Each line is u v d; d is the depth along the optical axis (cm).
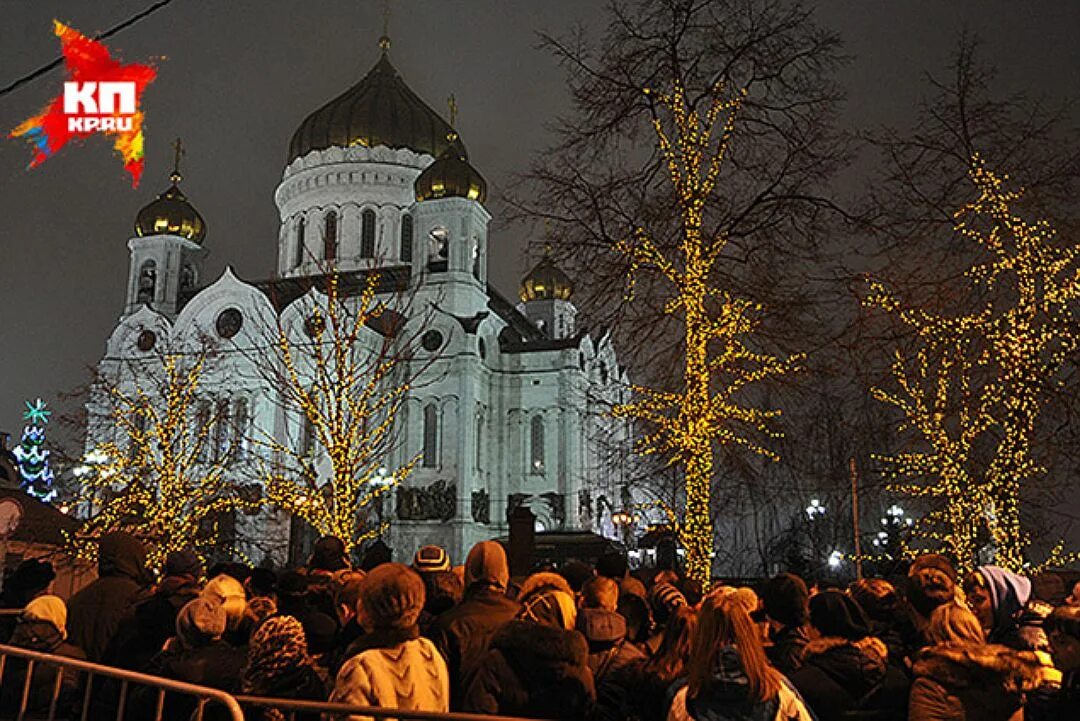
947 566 858
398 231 9681
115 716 780
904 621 948
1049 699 746
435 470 8031
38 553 3391
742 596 830
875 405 2192
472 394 8194
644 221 1855
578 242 1873
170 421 4419
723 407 1858
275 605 998
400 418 7844
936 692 649
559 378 8625
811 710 695
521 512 2934
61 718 878
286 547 6316
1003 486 1694
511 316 9825
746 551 4131
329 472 7256
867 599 956
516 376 8744
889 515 3553
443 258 8781
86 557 3491
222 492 5569
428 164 9950
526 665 643
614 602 814
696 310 1766
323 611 1000
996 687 643
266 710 657
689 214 1789
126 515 3866
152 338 8738
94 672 698
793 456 2100
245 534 6103
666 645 690
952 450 1842
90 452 5134
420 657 640
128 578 968
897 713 707
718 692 546
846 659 706
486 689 641
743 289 1838
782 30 1886
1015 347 1670
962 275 1825
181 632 752
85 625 916
